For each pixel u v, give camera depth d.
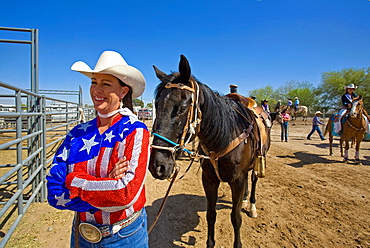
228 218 3.31
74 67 1.21
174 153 1.65
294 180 4.94
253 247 2.61
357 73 29.80
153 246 2.65
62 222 3.13
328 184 4.66
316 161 6.83
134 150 1.10
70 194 1.05
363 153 8.12
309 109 33.97
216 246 2.64
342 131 6.82
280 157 7.40
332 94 32.12
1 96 3.83
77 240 1.22
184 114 1.66
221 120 2.01
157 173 1.54
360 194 4.12
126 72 1.19
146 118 20.62
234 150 2.18
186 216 3.39
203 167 2.38
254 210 3.33
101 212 1.16
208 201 2.45
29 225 3.03
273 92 44.47
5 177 2.14
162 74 2.06
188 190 4.46
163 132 1.58
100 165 1.13
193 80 1.84
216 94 2.26
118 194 1.00
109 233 1.17
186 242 2.75
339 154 7.95
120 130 1.16
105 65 1.18
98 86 1.21
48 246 2.59
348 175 5.32
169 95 1.65
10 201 2.37
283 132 11.17
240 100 2.84
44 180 3.82
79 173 1.09
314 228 2.99
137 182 1.05
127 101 1.39
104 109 1.22
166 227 3.08
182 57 1.64
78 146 1.21
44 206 3.62
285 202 3.80
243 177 2.34
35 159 3.67
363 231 2.91
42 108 3.74
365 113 6.57
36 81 3.97
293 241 2.71
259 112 3.25
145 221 1.36
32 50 3.93
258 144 2.66
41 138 3.74
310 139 12.16
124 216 1.18
